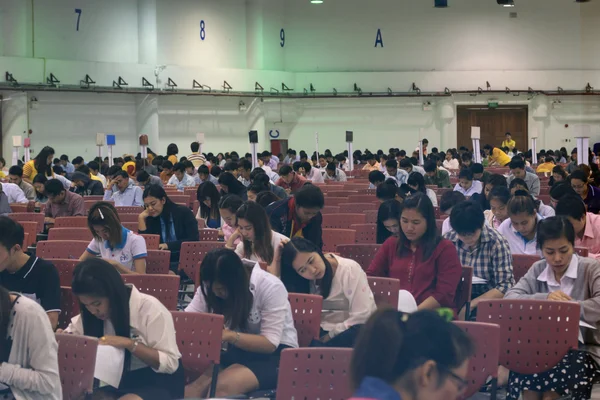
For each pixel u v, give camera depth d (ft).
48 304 15.40
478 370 12.41
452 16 99.40
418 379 5.56
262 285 14.38
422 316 5.77
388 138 99.14
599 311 14.80
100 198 42.32
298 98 97.60
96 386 13.05
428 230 16.99
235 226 22.45
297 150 98.32
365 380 5.64
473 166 39.09
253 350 14.08
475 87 99.19
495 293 17.95
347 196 44.39
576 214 19.33
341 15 98.53
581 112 100.63
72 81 75.82
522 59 99.96
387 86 98.32
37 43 75.25
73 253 23.09
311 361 10.97
